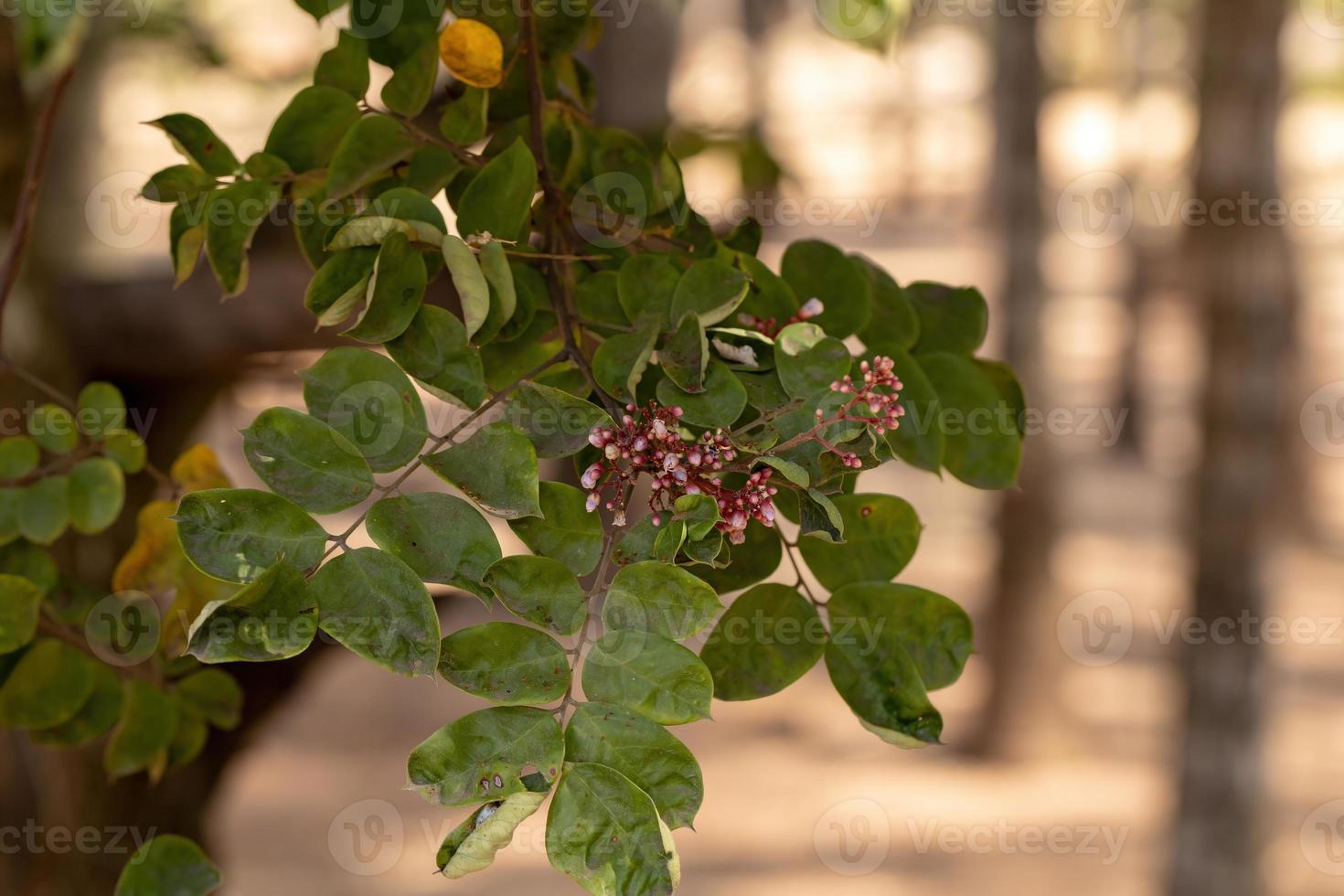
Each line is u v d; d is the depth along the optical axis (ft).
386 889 18.62
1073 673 27.17
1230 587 13.76
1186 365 46.37
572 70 5.25
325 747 24.16
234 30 13.24
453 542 4.50
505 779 4.42
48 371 7.14
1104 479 38.14
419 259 4.62
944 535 32.71
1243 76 12.80
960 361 5.01
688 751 4.45
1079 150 45.09
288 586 4.41
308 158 4.94
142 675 5.57
